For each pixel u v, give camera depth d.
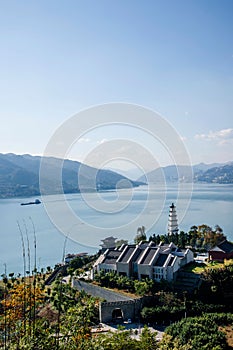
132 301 53.56
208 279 58.09
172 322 50.94
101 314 51.97
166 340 39.03
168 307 52.72
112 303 52.66
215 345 38.50
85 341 19.88
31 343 18.16
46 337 18.94
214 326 43.72
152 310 52.19
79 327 20.53
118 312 54.97
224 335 41.53
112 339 21.44
